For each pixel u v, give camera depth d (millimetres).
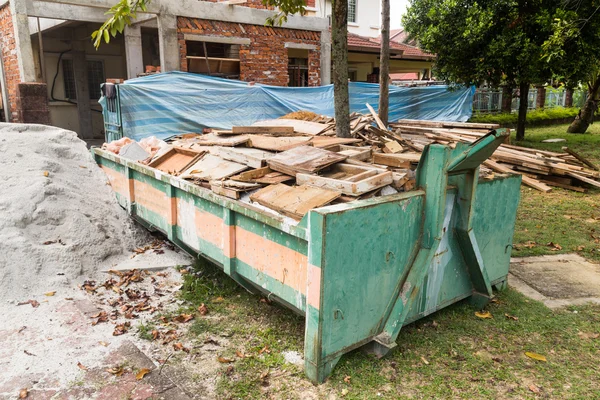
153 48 15570
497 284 4504
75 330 3721
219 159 4734
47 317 3900
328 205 3201
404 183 3572
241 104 9734
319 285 2891
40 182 5129
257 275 3619
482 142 3256
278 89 10297
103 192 6004
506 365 3383
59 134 6492
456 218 3816
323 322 2975
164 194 4812
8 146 5695
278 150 4625
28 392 2980
